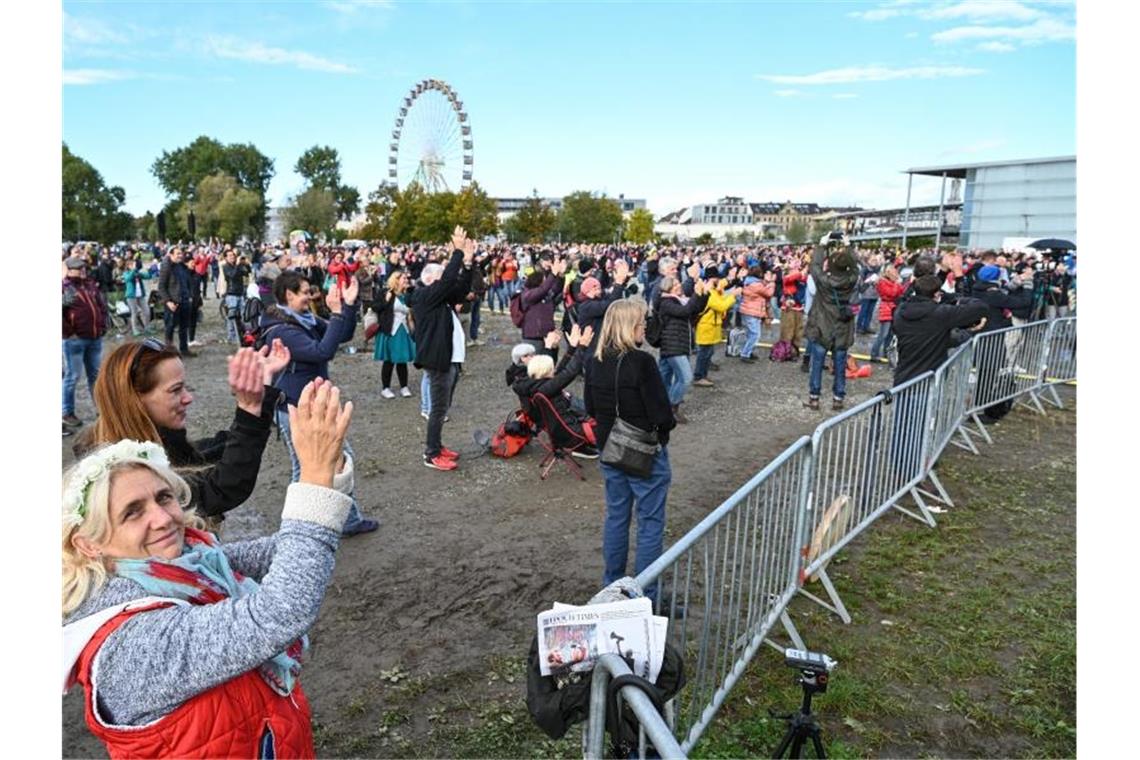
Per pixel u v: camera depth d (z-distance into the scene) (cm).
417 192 5675
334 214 8762
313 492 152
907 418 554
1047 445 778
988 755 313
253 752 148
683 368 846
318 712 333
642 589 232
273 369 245
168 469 164
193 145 11800
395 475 667
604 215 8738
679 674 209
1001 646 392
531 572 472
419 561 488
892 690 354
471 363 1286
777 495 375
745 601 420
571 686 204
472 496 612
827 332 909
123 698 136
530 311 1034
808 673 269
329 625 406
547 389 638
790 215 17038
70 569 146
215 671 138
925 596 445
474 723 326
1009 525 559
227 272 1469
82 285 767
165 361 245
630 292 1151
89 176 8531
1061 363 941
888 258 2377
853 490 493
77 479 149
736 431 833
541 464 698
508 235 8169
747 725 324
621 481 411
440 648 385
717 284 1062
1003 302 971
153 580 149
